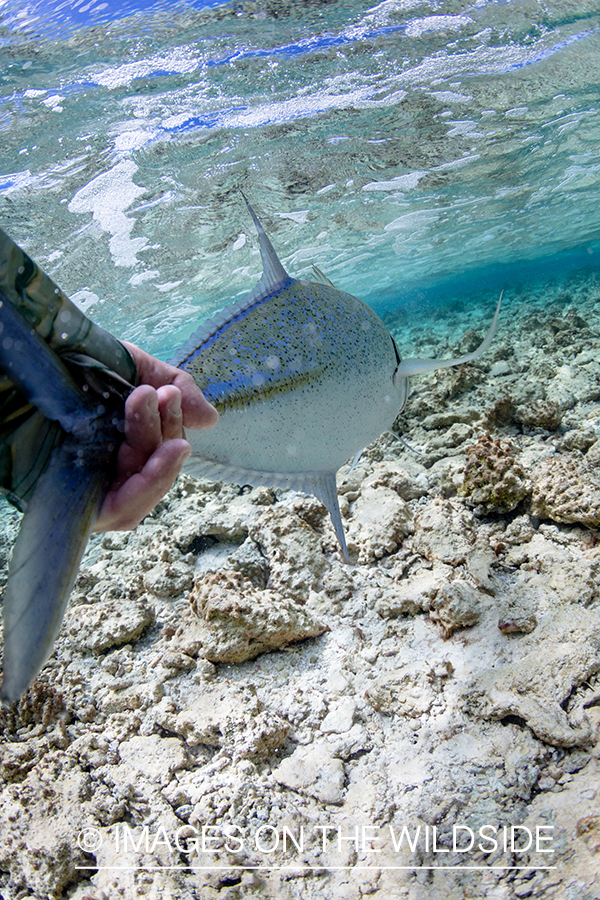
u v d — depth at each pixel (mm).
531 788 2998
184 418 1252
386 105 9383
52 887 3047
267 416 1565
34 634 802
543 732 3164
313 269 1959
